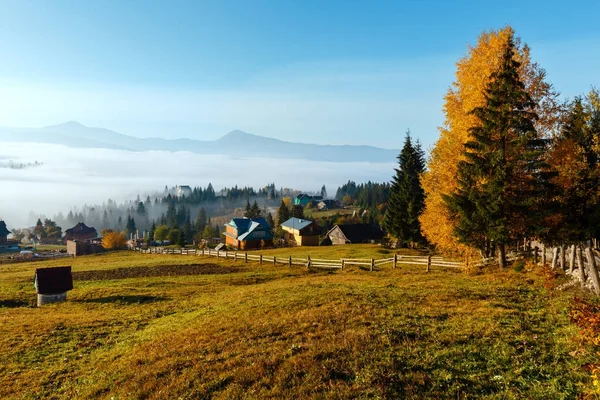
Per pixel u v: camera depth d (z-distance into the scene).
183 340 17.19
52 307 30.73
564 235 22.11
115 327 22.42
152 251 85.38
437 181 30.23
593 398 8.88
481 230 23.94
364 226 93.12
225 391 11.59
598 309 11.42
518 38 24.39
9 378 15.59
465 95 26.72
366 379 11.16
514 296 19.45
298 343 14.60
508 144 22.73
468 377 10.87
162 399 11.66
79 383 14.53
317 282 29.69
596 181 22.77
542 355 11.71
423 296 20.84
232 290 32.22
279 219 142.88
